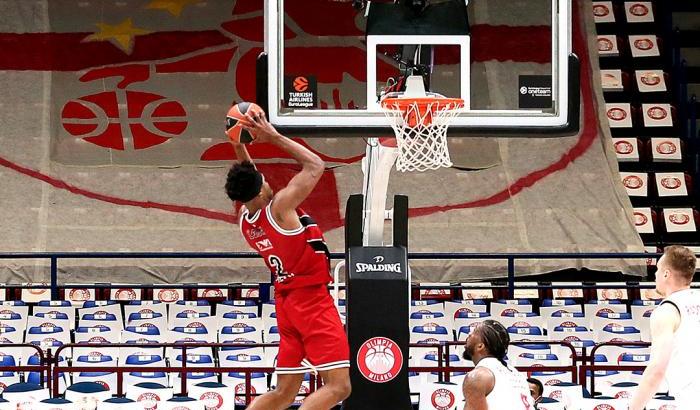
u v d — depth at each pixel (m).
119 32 19.92
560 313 14.44
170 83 19.30
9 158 17.97
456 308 14.84
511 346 12.86
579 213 17.47
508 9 20.09
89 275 16.06
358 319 9.29
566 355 13.38
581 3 21.41
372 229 9.65
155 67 19.52
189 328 13.77
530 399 7.57
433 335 13.53
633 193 19.44
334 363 8.12
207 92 19.20
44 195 17.39
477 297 16.56
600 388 11.85
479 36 19.69
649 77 21.33
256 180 8.02
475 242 16.86
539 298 16.55
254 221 8.11
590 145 18.77
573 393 11.12
